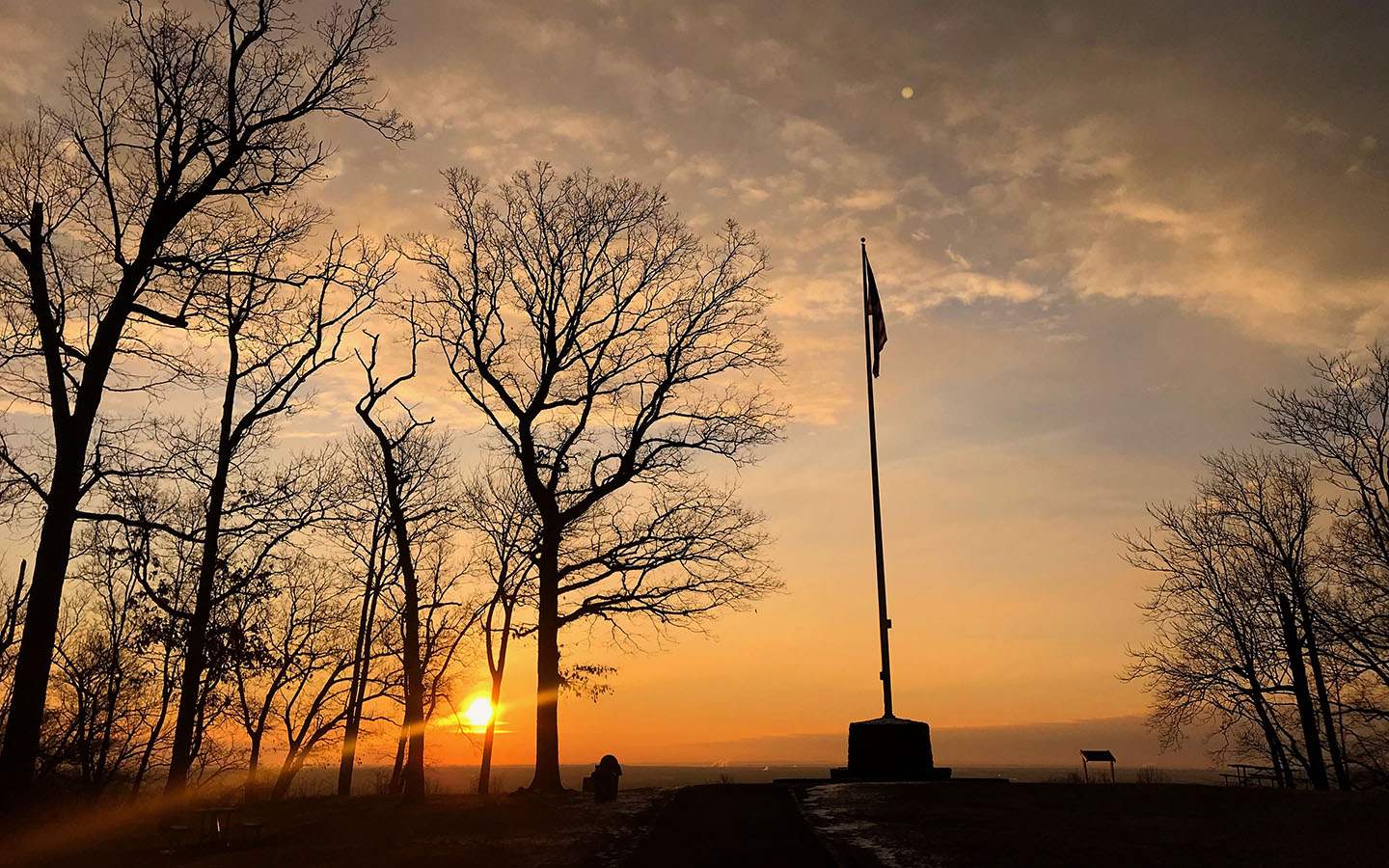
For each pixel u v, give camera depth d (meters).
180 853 16.30
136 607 27.67
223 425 24.45
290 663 36.47
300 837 17.39
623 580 31.06
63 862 15.70
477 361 30.56
